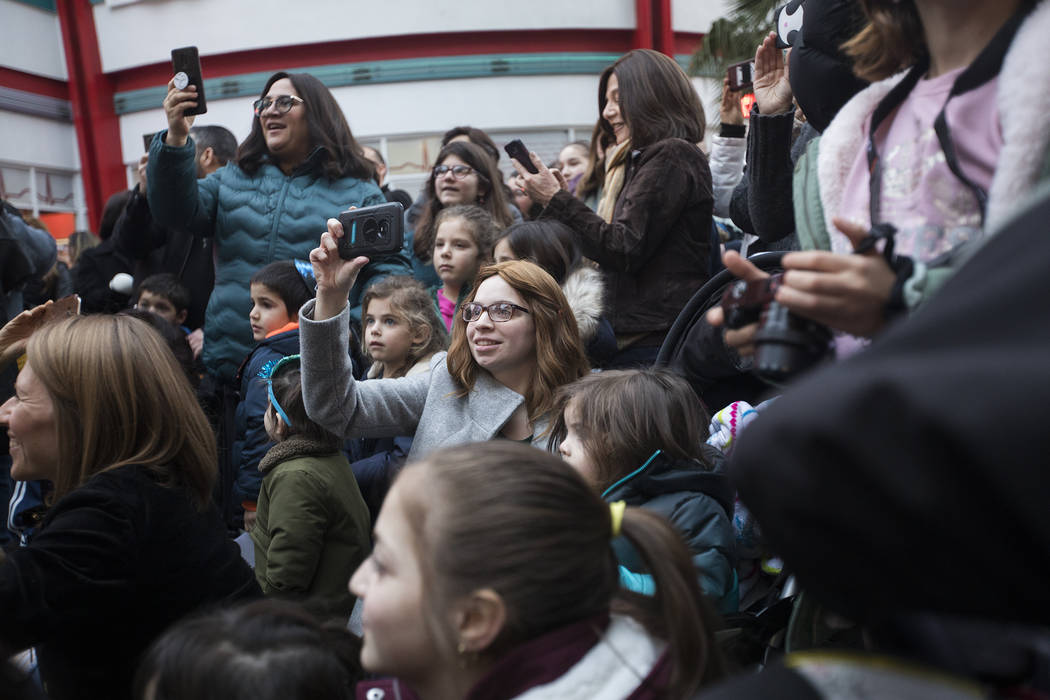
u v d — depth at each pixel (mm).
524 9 11625
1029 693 649
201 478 1764
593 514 1062
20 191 12188
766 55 2172
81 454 1699
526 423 2244
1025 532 444
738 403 2182
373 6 11453
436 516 1011
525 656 970
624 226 2809
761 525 557
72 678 1612
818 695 636
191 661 1347
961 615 493
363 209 2031
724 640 1455
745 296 900
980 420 440
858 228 831
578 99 11992
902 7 1028
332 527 2355
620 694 971
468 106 11797
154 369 1713
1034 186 825
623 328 2932
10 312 4141
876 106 1076
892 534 479
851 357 546
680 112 3102
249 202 3494
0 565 1509
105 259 4633
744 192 2688
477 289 2291
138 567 1593
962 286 514
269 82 3561
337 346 2070
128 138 12695
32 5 12172
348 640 1515
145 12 12109
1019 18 901
